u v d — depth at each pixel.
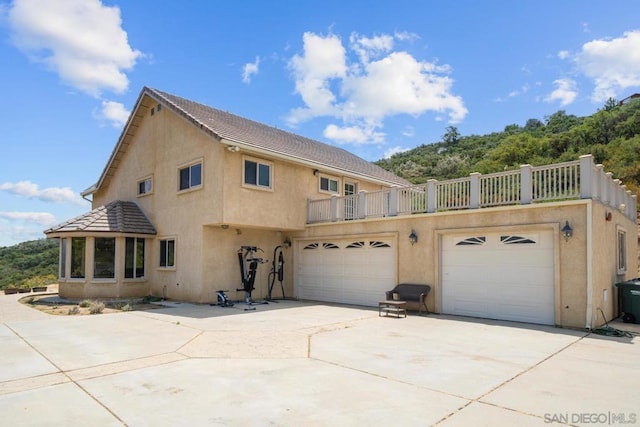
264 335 8.57
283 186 15.56
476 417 4.09
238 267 15.20
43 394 4.89
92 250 15.49
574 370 5.91
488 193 11.25
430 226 12.34
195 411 4.30
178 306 13.57
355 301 14.52
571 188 9.79
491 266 11.05
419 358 6.62
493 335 8.64
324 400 4.62
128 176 19.09
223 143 12.87
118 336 8.48
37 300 15.48
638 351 7.18
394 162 66.62
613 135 37.50
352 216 15.76
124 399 4.70
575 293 9.43
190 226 14.80
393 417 4.09
